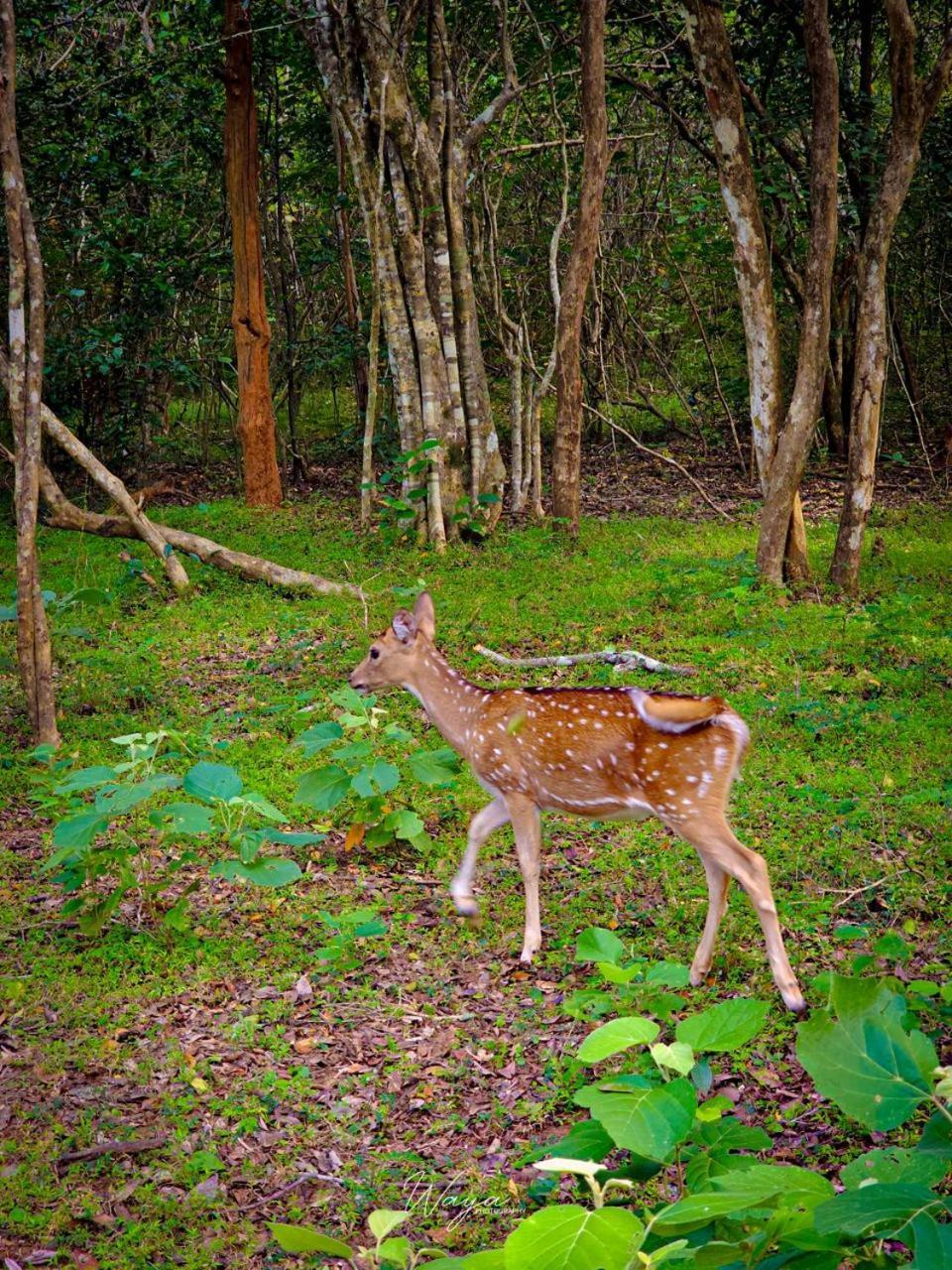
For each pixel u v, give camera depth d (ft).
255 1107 15.49
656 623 35.01
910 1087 6.98
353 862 22.61
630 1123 7.88
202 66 54.03
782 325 68.33
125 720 29.50
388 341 47.29
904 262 64.80
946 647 31.83
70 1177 14.24
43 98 50.14
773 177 53.98
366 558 44.55
